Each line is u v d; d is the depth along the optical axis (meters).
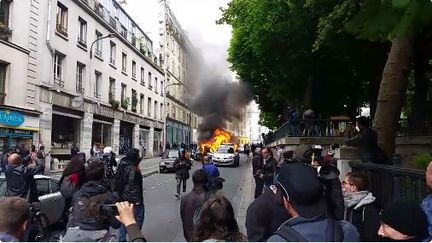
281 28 21.66
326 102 27.47
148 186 18.64
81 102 24.97
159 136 48.25
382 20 3.74
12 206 2.89
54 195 8.49
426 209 3.57
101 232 3.27
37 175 8.72
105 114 30.48
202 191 5.14
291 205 2.33
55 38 23.11
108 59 31.53
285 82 25.59
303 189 2.26
